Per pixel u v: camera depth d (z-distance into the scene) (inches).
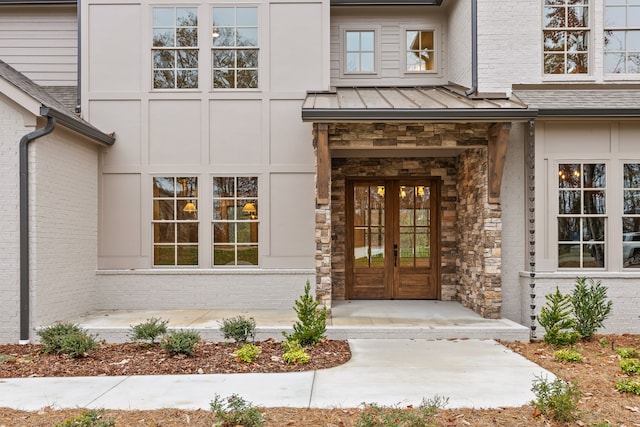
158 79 354.0
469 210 348.5
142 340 270.5
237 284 343.9
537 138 314.7
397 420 146.4
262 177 349.7
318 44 352.5
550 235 314.3
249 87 353.7
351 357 236.4
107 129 350.0
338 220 386.3
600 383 193.9
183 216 350.6
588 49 335.0
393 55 402.9
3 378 203.0
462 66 358.9
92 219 339.0
